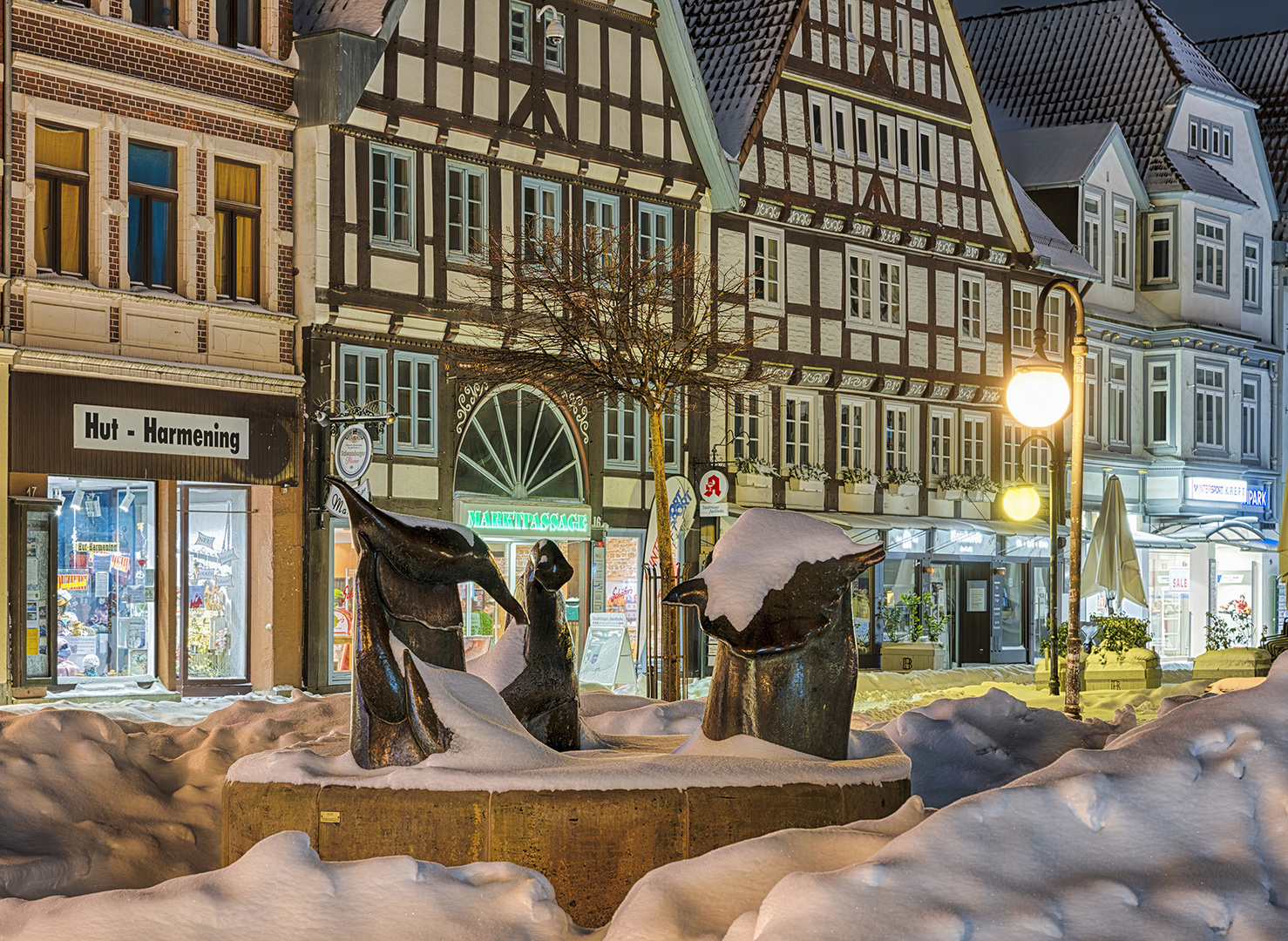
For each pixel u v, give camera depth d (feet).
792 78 110.93
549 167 93.25
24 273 70.85
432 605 24.58
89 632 73.87
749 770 22.56
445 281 86.99
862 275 116.06
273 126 81.00
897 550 114.52
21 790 27.27
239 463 77.87
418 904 18.95
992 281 127.54
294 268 81.51
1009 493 78.69
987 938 15.88
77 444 71.72
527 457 92.53
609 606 97.50
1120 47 157.38
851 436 115.75
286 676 79.92
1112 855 17.19
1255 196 160.66
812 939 15.85
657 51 100.53
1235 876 16.71
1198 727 18.94
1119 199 145.89
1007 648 126.21
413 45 85.76
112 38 74.18
